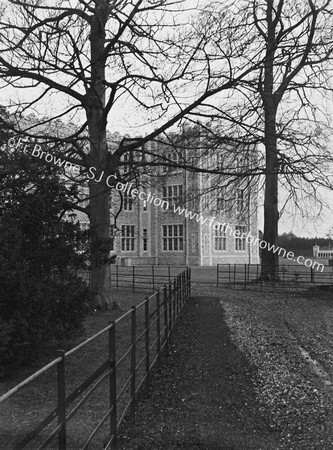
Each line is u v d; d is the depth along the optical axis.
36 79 12.78
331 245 43.56
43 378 6.69
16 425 4.56
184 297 16.34
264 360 8.56
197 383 7.03
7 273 6.55
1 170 7.54
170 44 12.73
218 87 13.22
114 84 12.77
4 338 6.36
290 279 28.30
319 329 12.14
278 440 4.94
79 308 8.54
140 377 7.05
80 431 4.85
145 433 5.04
